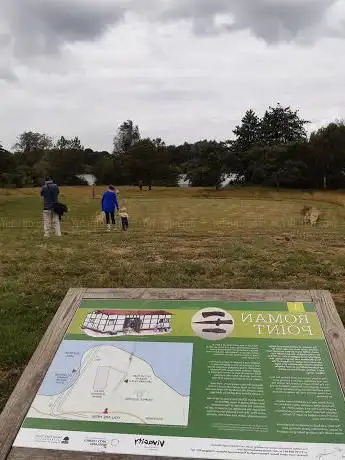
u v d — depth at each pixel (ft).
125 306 13.29
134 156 269.64
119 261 29.96
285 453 9.71
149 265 28.48
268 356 11.60
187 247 35.01
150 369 11.45
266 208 132.77
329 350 11.73
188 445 9.94
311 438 9.93
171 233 46.68
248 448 9.81
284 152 262.06
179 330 12.39
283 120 322.75
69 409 10.80
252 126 324.80
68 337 12.49
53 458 9.96
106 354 11.91
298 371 11.23
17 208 123.85
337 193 224.94
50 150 345.10
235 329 12.32
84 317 13.03
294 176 254.27
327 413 10.36
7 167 225.15
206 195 221.46
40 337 18.78
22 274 27.48
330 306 12.95
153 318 12.79
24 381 11.60
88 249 34.91
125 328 12.57
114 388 11.11
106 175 298.35
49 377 11.53
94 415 10.62
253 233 45.98
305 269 27.04
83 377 11.43
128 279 25.64
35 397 11.12
